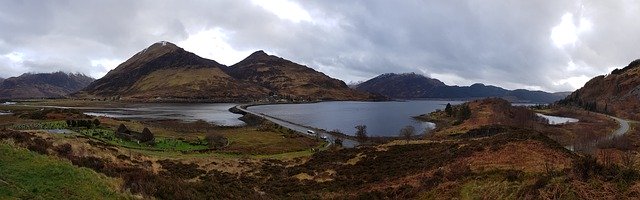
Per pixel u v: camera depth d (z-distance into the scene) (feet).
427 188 125.39
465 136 426.10
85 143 190.70
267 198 120.98
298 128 599.57
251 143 375.25
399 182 146.20
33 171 82.48
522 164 141.08
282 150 333.01
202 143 338.95
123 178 93.91
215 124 612.29
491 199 100.89
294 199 132.57
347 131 599.98
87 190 80.84
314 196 139.85
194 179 172.04
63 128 354.13
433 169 158.92
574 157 153.89
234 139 399.03
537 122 597.93
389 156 220.43
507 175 114.73
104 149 190.90
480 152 174.50
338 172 191.93
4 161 83.87
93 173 90.63
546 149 163.02
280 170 205.67
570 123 622.95
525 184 99.81
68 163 93.91
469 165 148.66
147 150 278.46
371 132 596.29
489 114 635.25
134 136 322.34
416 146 248.32
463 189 114.62
